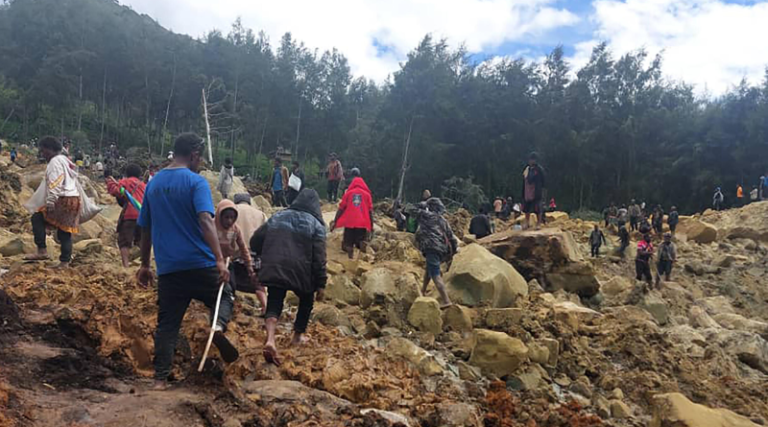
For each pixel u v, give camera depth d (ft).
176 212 13.50
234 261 18.85
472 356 22.09
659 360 25.72
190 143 14.14
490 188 166.81
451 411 15.74
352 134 196.95
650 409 21.88
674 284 49.01
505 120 170.30
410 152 162.81
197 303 20.49
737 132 152.56
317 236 17.42
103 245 33.60
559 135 165.68
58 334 15.78
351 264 33.24
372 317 25.18
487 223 45.52
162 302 13.79
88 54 201.46
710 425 17.69
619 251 66.18
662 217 81.35
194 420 11.60
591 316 29.01
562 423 18.39
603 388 23.22
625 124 160.56
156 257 13.60
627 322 28.40
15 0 233.76
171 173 13.79
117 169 119.24
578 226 82.53
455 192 149.18
